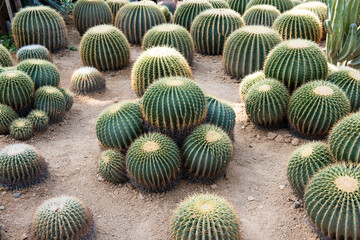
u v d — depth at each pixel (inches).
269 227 155.9
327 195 135.5
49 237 138.0
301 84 219.3
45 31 337.4
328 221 135.8
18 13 339.3
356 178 136.1
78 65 330.3
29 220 159.8
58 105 230.5
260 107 211.9
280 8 421.1
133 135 183.9
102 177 186.2
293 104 205.3
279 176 187.0
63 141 218.2
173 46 303.9
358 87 211.0
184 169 177.9
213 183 179.6
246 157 202.2
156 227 156.4
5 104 221.5
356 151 152.5
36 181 179.8
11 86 218.7
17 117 221.9
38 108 227.9
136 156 164.7
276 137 216.4
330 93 195.2
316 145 168.4
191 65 326.6
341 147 155.9
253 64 285.6
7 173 172.2
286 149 207.0
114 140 184.1
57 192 176.9
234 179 184.7
